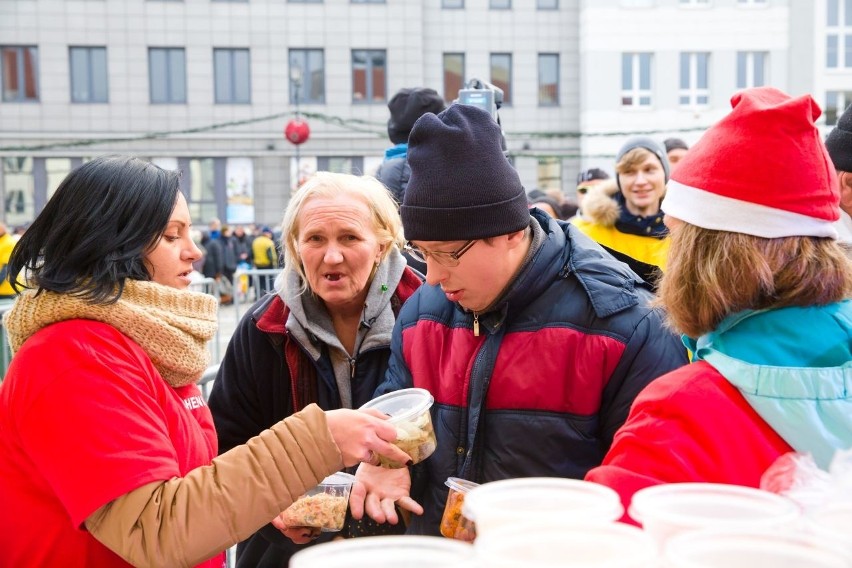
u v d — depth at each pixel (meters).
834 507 1.01
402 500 2.02
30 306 1.68
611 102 28.41
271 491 1.61
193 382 1.89
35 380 1.57
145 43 27.88
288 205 2.55
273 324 2.51
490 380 1.97
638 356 1.91
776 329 1.29
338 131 28.84
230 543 1.58
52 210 1.73
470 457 1.97
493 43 29.30
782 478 1.15
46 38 27.50
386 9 28.58
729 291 1.30
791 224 1.29
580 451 1.94
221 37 28.17
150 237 1.77
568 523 0.92
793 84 27.92
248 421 2.61
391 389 2.22
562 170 29.48
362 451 1.72
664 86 28.25
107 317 1.67
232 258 19.44
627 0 28.14
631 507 1.05
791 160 1.30
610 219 4.49
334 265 2.38
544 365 1.93
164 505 1.54
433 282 1.93
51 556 1.60
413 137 1.88
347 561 0.89
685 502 1.05
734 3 27.91
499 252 1.87
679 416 1.25
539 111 29.42
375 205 2.47
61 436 1.52
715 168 1.33
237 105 28.45
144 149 28.25
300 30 28.45
